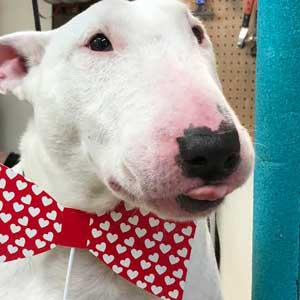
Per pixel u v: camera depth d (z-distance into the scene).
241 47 0.57
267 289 0.34
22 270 0.33
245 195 0.52
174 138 0.23
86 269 0.32
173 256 0.32
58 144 0.31
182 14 0.29
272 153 0.31
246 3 0.55
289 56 0.30
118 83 0.27
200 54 0.29
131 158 0.24
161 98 0.24
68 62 0.30
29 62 0.34
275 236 0.33
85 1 0.66
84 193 0.31
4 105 0.89
